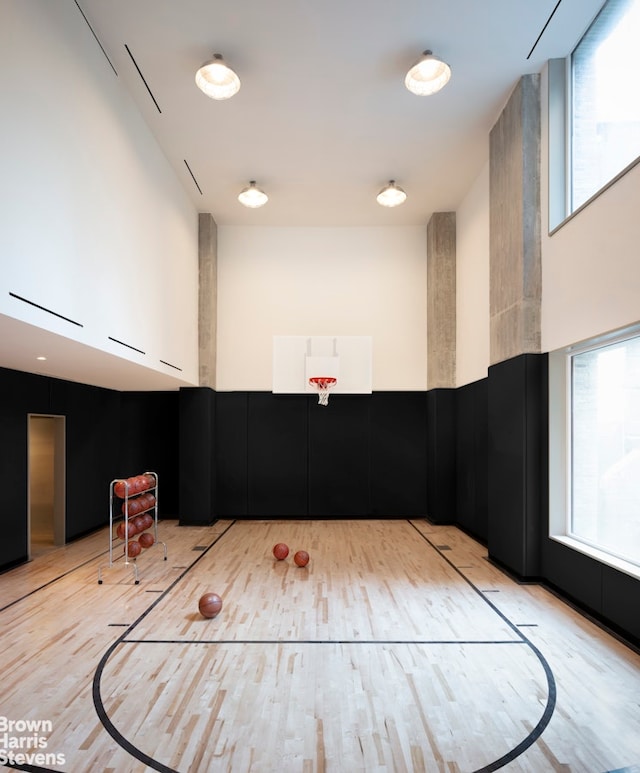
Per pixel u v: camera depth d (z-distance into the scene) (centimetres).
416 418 836
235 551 623
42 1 330
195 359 767
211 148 603
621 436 392
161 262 595
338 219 822
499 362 548
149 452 843
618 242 363
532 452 486
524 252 487
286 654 340
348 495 828
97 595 459
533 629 380
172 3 393
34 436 716
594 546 423
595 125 423
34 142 318
